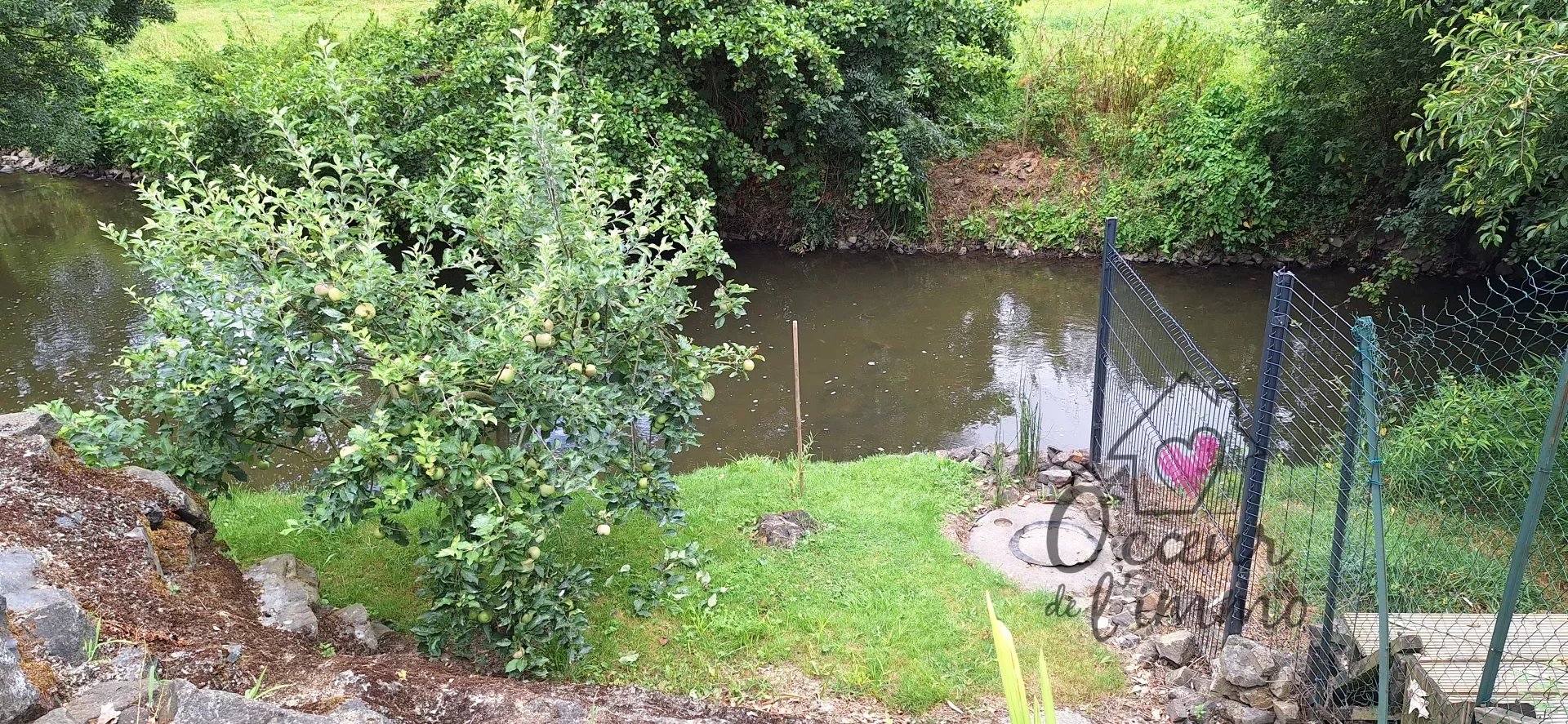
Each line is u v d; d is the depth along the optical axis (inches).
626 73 459.2
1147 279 490.0
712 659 180.9
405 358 150.9
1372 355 135.4
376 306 169.5
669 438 195.9
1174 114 529.3
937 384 377.7
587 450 169.2
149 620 128.6
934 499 247.9
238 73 482.3
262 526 220.7
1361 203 473.4
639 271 181.8
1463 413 203.8
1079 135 556.7
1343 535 153.8
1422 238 412.5
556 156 183.6
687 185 462.9
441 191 202.8
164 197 178.5
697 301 475.5
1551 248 271.4
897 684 173.3
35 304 457.4
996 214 545.6
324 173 402.0
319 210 176.6
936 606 197.3
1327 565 193.3
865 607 196.5
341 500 150.8
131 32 585.6
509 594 163.0
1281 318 158.9
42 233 584.4
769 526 225.9
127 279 493.7
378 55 464.4
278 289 157.1
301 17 823.7
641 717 127.7
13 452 152.6
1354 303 439.8
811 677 176.2
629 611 195.3
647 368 192.4
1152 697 171.9
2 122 506.0
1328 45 403.2
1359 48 400.2
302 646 145.9
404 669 132.3
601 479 188.7
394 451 152.6
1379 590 129.1
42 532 137.2
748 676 176.4
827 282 503.5
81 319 435.8
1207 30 576.4
